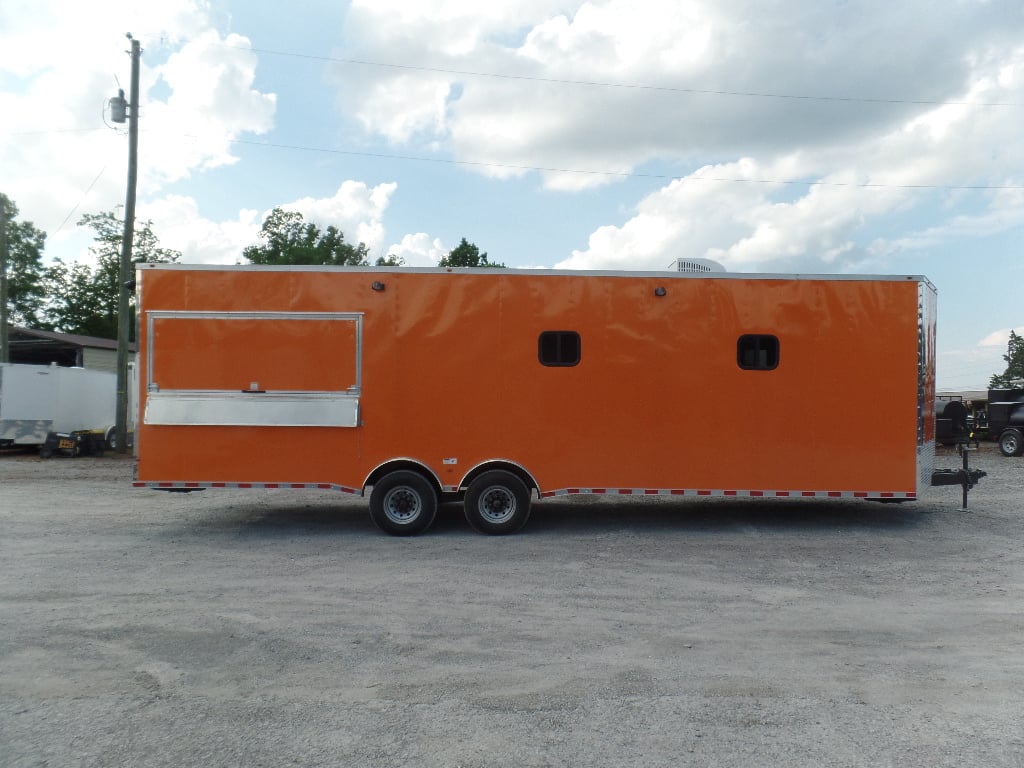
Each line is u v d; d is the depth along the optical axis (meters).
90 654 4.98
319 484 9.18
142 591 6.62
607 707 4.13
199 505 11.76
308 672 4.67
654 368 9.26
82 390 21.58
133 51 20.70
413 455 9.21
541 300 9.27
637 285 9.28
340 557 8.04
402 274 9.27
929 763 3.48
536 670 4.71
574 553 8.22
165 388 9.18
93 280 47.12
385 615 5.90
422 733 3.81
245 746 3.66
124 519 10.44
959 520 10.27
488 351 9.24
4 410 19.58
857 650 5.08
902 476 9.22
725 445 9.25
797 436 9.23
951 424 21.83
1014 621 5.74
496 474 9.19
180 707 4.13
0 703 4.18
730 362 9.25
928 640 5.29
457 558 7.98
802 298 9.27
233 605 6.17
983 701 4.21
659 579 7.07
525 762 3.50
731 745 3.67
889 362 9.25
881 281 9.27
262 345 9.21
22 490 13.54
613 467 9.25
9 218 45.25
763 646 5.17
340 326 9.22
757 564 7.68
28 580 7.02
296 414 9.15
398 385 9.22
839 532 9.41
